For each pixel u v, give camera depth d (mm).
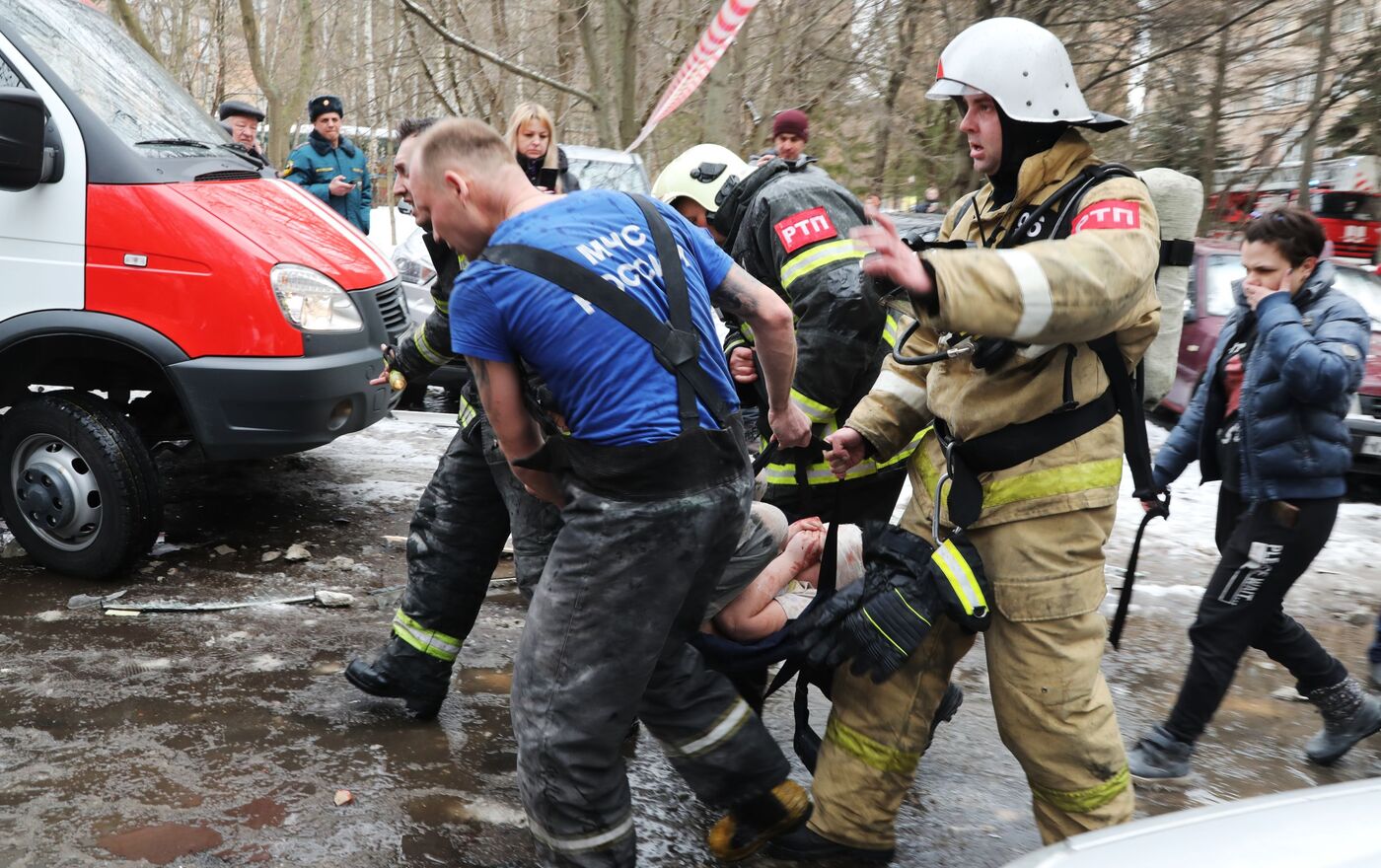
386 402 5141
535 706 2475
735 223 3494
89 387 4863
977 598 2582
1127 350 2609
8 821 2998
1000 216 2664
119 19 14367
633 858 2600
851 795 2912
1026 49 2574
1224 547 3891
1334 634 5004
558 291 2309
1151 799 3518
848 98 15633
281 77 24750
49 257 4523
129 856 2873
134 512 4574
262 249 4621
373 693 3674
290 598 4648
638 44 12000
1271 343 3545
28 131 4320
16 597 4539
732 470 2457
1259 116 20969
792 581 3023
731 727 2734
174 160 4797
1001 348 2564
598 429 2359
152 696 3754
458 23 13164
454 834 3072
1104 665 4555
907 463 3576
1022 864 1927
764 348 2648
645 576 2395
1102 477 2607
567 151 9852
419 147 2502
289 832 3025
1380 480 7645
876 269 2184
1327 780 3688
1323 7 16703
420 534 3625
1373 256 18719
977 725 3914
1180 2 13734
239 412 4570
